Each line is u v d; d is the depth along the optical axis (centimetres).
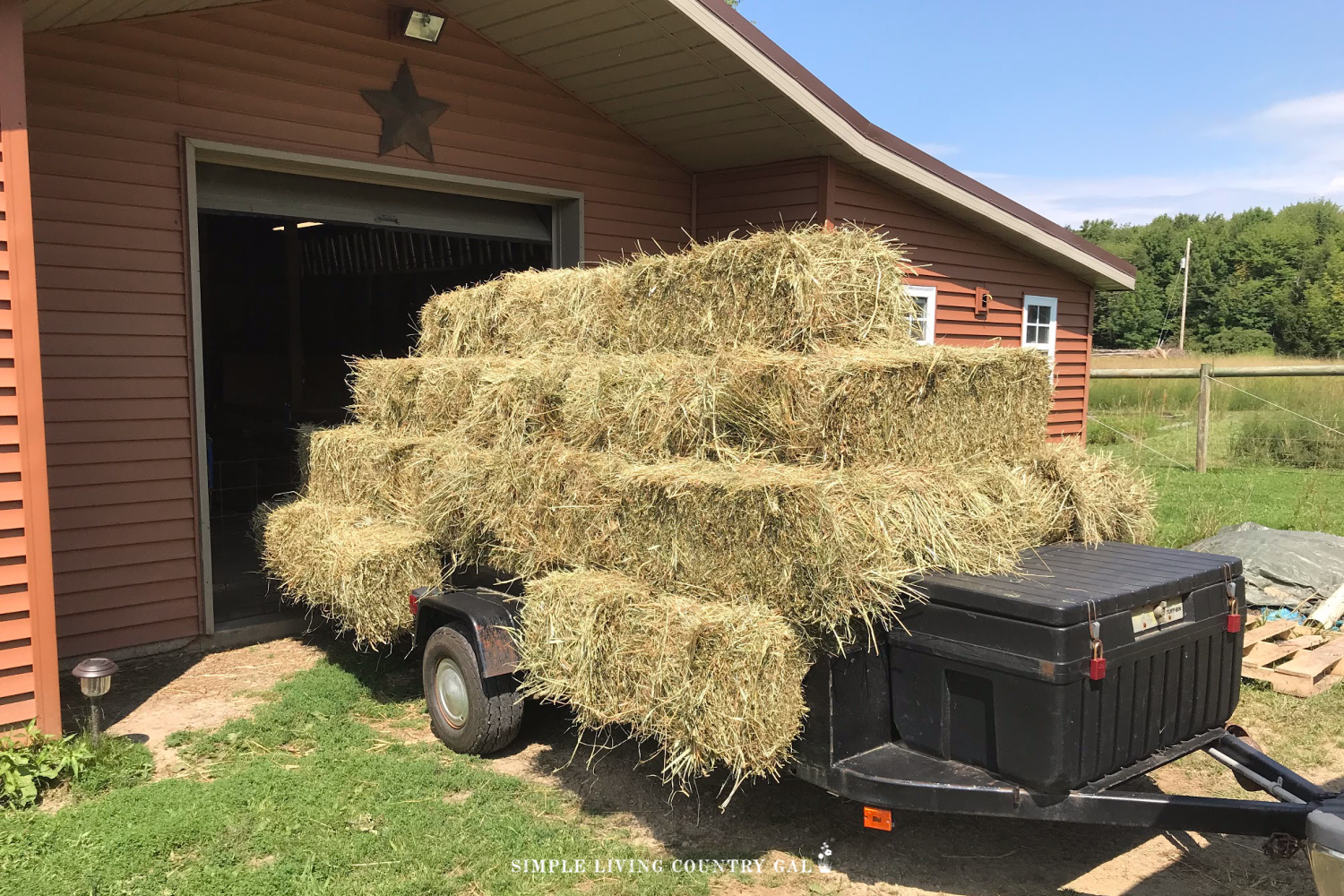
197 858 333
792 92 668
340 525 498
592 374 398
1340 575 629
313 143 620
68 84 520
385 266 1102
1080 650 270
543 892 317
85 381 532
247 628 599
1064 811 278
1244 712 469
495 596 436
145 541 559
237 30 582
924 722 307
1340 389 1478
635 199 820
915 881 327
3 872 322
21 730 397
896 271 390
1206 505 952
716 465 345
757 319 373
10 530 390
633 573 354
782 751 307
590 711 336
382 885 317
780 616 300
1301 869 336
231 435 1041
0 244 380
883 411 339
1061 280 1112
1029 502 368
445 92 685
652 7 599
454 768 411
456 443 466
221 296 1191
